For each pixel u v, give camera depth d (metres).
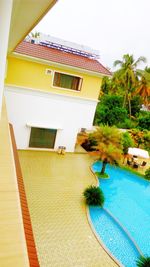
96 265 8.05
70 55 18.84
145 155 18.80
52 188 13.11
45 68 16.42
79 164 17.64
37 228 9.35
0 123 7.71
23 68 15.88
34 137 18.14
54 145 19.09
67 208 11.31
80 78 17.92
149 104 45.50
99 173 16.42
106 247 9.01
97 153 15.77
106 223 10.79
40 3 4.18
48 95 17.19
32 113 17.28
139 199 14.00
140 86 40.41
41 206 11.09
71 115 18.61
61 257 8.08
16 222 2.74
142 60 38.94
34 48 16.91
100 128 16.72
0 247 2.28
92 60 20.00
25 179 13.59
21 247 2.33
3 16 2.59
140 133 25.31
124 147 19.98
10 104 16.45
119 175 17.30
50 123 18.17
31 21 5.73
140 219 11.77
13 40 9.09
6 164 4.53
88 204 11.86
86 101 18.67
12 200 3.23
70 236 9.26
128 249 9.28
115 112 30.89
